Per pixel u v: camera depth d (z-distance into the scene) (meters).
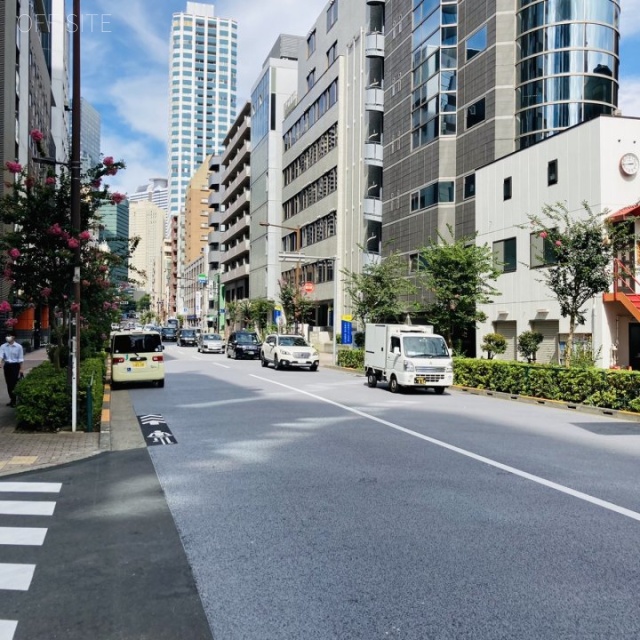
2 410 13.90
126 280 19.08
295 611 4.12
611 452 9.78
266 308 56.94
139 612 4.14
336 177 47.91
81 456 9.36
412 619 4.00
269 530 5.84
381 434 11.42
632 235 17.09
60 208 12.88
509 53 30.12
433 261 24.50
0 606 4.25
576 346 22.20
